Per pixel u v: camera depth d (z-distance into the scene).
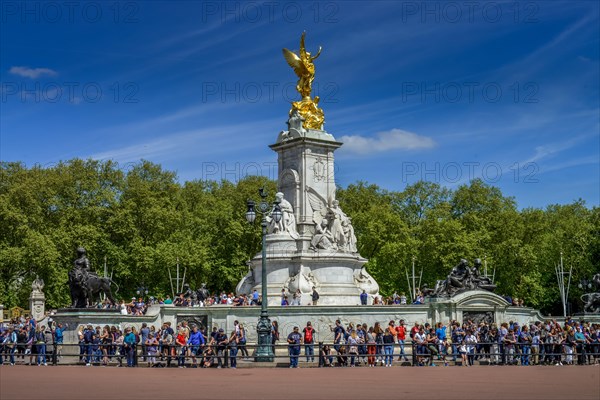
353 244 78.56
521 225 128.38
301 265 74.38
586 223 135.62
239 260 117.81
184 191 129.62
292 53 83.56
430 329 57.00
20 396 29.53
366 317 68.00
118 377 39.69
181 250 113.25
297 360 50.75
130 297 114.44
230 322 64.56
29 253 104.81
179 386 34.06
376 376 41.22
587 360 59.88
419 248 122.38
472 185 135.50
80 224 111.06
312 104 82.75
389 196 137.00
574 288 133.50
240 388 33.06
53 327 63.75
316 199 79.50
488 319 74.00
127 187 120.69
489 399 28.75
